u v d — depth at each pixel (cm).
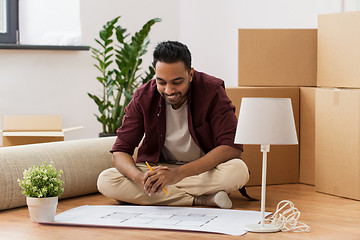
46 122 353
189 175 243
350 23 301
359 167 276
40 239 205
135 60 390
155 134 269
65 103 434
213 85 261
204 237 205
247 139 204
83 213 244
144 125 267
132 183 260
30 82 421
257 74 332
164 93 241
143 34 391
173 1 487
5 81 413
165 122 266
